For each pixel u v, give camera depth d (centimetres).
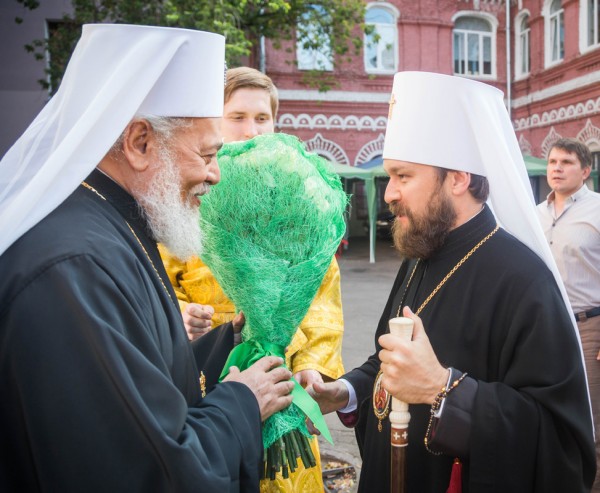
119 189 133
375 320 784
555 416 146
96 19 1066
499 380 157
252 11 1245
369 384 198
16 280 109
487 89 167
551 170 363
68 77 132
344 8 1299
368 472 181
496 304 158
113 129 122
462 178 168
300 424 166
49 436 104
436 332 166
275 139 157
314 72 1565
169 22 953
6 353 107
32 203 115
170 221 135
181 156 135
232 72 253
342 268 1318
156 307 126
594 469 152
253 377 143
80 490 104
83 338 106
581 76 1461
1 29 1266
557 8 1558
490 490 144
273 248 153
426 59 1719
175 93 132
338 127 1712
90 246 114
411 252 174
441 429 147
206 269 215
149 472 107
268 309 156
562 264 354
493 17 1734
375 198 1407
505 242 166
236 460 122
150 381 109
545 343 148
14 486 110
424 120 166
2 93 1280
